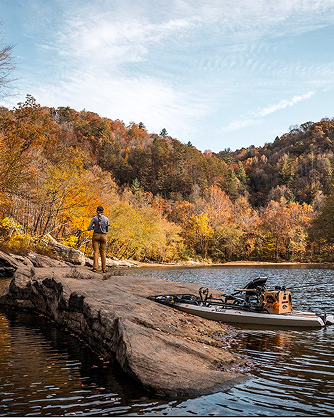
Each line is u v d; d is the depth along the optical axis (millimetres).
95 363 6609
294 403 4852
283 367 6348
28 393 5141
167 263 69188
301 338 8570
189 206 100375
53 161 35094
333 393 5195
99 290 10281
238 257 89375
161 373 5453
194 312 10672
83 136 138250
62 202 36062
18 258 24016
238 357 6910
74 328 9031
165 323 8289
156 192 134125
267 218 92625
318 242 81062
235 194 148750
